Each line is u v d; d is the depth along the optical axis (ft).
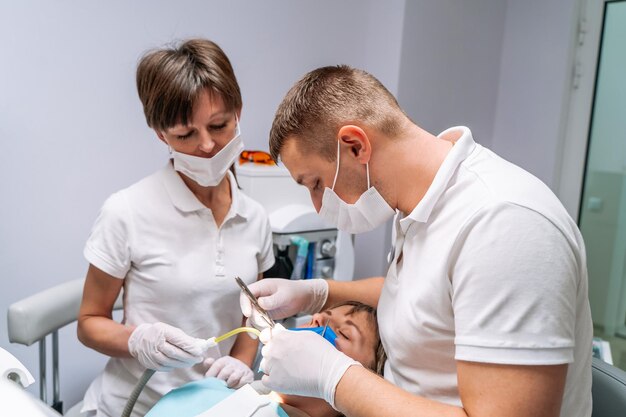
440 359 2.71
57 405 4.98
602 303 8.43
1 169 5.37
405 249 2.89
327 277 6.49
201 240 3.97
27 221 5.61
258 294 3.94
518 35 8.87
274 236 5.91
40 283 5.80
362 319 3.88
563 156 8.60
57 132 5.62
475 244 2.30
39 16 5.31
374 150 2.71
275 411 3.26
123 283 4.05
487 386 2.20
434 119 8.34
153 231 3.84
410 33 7.64
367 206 2.89
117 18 5.76
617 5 7.86
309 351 2.77
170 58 3.46
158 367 3.43
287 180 6.02
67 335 6.09
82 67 5.65
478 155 2.69
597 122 8.29
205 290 3.95
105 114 5.89
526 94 8.82
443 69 8.24
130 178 6.21
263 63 6.98
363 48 8.07
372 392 2.46
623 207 8.04
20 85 5.33
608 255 8.32
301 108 2.77
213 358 4.11
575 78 8.30
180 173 4.02
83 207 5.93
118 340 3.70
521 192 2.36
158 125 3.56
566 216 2.42
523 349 2.14
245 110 6.95
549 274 2.17
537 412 2.16
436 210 2.62
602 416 3.65
